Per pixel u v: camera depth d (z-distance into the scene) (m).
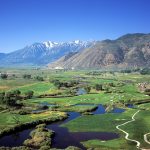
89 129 127.31
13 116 147.00
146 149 100.38
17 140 112.06
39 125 131.25
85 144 106.25
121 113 160.38
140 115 153.75
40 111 163.75
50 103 192.75
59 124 137.75
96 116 153.38
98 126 132.12
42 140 108.19
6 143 108.19
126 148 101.50
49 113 157.62
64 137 115.69
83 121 142.12
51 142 108.75
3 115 149.62
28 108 171.12
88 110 169.25
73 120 144.38
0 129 122.88
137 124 134.50
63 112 161.50
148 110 167.88
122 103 189.25
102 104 190.00
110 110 169.00
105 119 145.88
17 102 185.00
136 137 114.44
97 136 117.12
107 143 107.19
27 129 128.75
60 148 102.00
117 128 128.00
